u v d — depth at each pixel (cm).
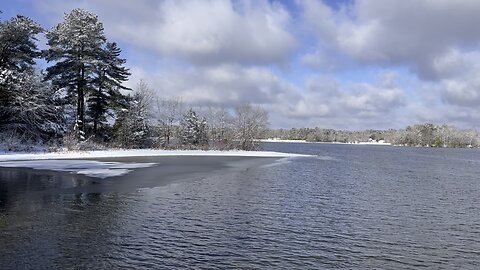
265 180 2552
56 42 4766
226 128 7450
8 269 863
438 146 17638
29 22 4506
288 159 4903
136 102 5888
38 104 4259
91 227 1221
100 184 2095
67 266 890
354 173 3369
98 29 4878
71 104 5022
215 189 2070
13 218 1307
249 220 1391
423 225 1414
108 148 4978
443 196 2161
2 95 4034
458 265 989
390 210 1678
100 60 5041
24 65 4588
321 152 8450
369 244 1148
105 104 5250
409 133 19075
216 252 1025
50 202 1583
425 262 1005
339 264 968
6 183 2059
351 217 1504
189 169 3064
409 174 3547
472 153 10556
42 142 4325
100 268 884
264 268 920
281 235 1210
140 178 2388
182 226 1272
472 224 1448
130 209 1493
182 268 902
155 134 6456
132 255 978
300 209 1622
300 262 971
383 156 7388
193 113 6962
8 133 4044
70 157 3753
